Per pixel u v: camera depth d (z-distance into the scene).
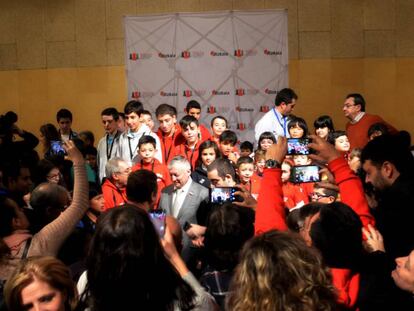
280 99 8.73
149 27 11.58
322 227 3.17
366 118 8.99
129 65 11.62
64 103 11.90
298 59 11.55
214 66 11.50
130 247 2.81
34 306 3.06
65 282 3.12
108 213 2.90
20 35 11.94
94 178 8.45
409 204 3.72
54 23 11.86
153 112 11.60
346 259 3.15
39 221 4.75
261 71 11.49
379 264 3.28
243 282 2.57
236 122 11.48
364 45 11.59
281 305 2.49
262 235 2.66
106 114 9.29
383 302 3.21
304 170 4.48
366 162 3.91
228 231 3.47
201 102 11.52
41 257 3.17
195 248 5.50
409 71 11.60
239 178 6.83
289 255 2.56
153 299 2.84
